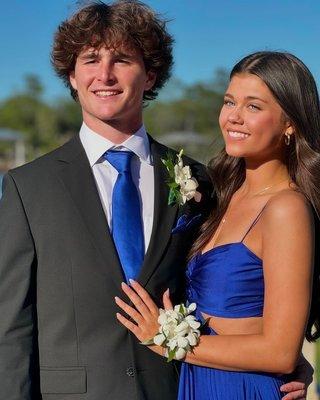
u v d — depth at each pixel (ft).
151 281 11.48
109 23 11.85
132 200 11.87
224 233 11.46
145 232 11.92
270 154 11.41
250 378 10.94
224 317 11.03
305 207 10.66
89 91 11.95
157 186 12.20
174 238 11.87
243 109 11.19
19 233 11.47
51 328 11.42
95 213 11.57
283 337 10.34
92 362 11.26
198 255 11.69
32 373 11.44
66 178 11.75
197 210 12.44
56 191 11.64
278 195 10.82
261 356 10.43
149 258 11.55
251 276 10.91
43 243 11.47
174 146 171.01
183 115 207.62
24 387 11.26
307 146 11.17
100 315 11.32
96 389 11.20
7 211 11.58
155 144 12.76
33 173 11.79
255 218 11.11
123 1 12.24
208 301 11.20
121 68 11.94
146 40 12.09
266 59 11.12
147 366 11.39
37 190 11.64
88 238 11.45
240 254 10.99
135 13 12.09
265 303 10.60
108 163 12.07
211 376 11.10
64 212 11.53
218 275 11.10
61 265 11.42
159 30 12.42
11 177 11.78
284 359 10.39
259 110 11.09
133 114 12.10
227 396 10.94
